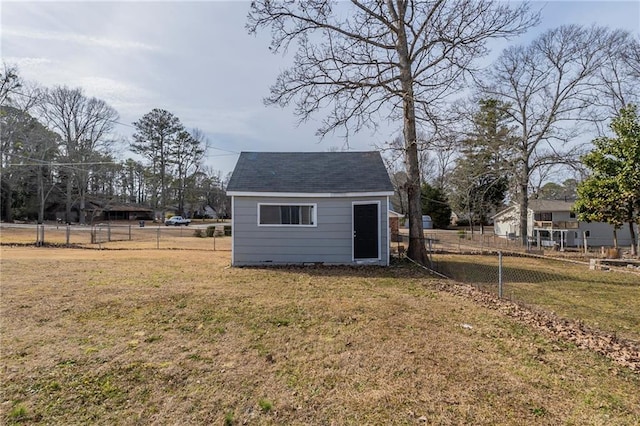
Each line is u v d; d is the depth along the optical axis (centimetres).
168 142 4916
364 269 995
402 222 4228
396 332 446
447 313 541
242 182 1095
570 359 371
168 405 268
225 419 251
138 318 485
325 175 1160
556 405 277
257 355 367
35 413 252
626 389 306
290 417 255
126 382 302
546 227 2689
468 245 2108
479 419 255
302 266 1039
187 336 419
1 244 1645
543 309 601
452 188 2998
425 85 1113
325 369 336
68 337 407
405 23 1116
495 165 2242
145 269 920
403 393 292
